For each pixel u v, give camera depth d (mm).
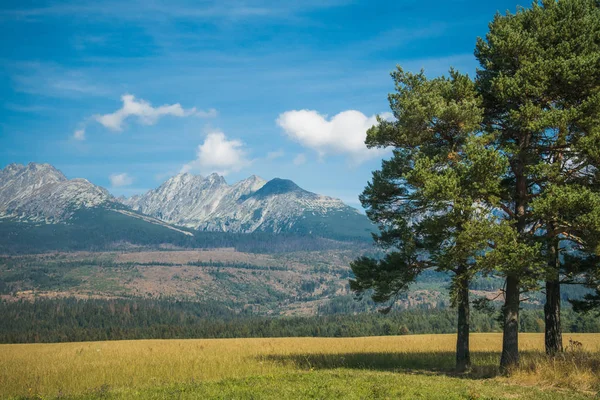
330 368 21125
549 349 20297
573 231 17391
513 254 16203
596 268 19188
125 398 12938
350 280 21875
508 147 18438
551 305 20594
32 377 20125
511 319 18547
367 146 21266
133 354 30688
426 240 20750
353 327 136250
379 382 14867
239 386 14430
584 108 17281
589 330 78625
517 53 19031
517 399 12273
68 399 13484
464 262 18938
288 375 17266
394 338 58094
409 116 18812
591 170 17969
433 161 18500
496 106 20516
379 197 21672
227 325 168875
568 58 18438
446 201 17578
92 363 25266
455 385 14555
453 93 19625
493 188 17547
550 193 16625
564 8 19438
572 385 13945
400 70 20359
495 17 20688
